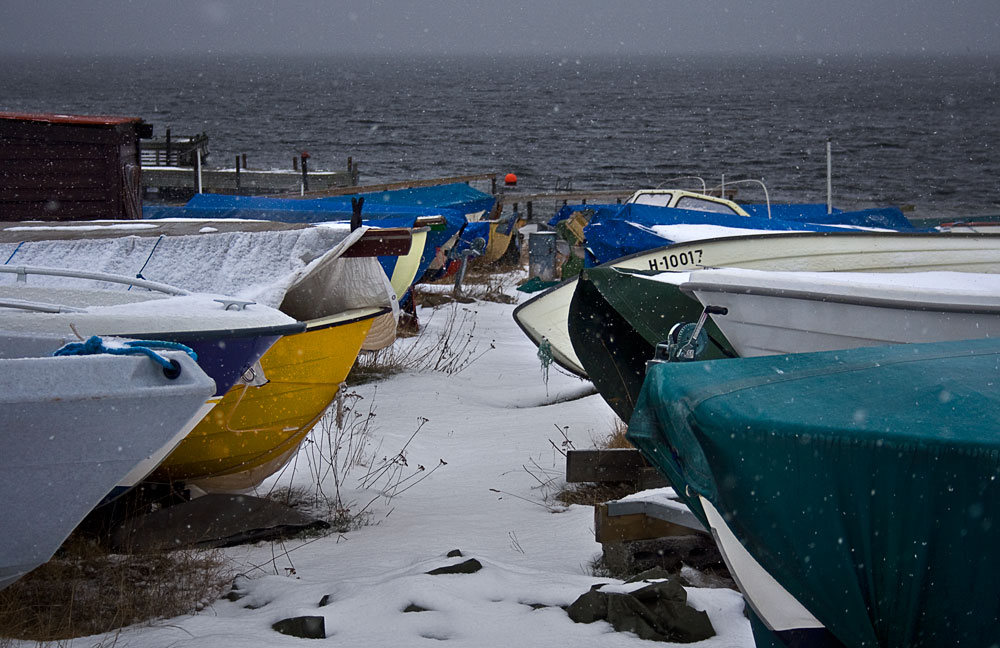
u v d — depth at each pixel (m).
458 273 19.06
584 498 7.15
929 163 59.78
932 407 3.48
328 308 8.54
